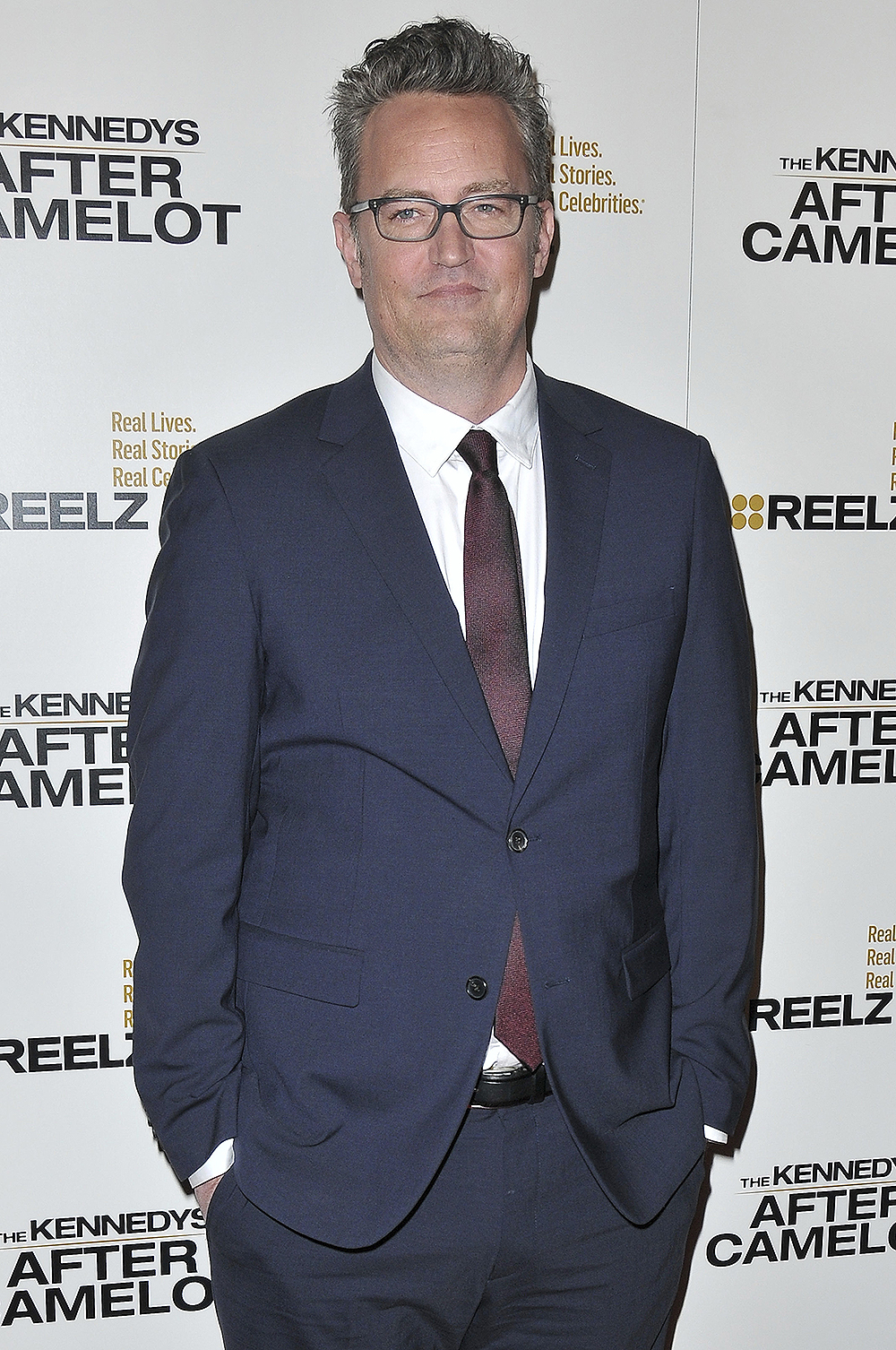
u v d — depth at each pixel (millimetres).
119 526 1472
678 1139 1167
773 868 1663
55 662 1479
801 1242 1735
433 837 1069
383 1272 1099
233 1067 1121
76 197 1407
